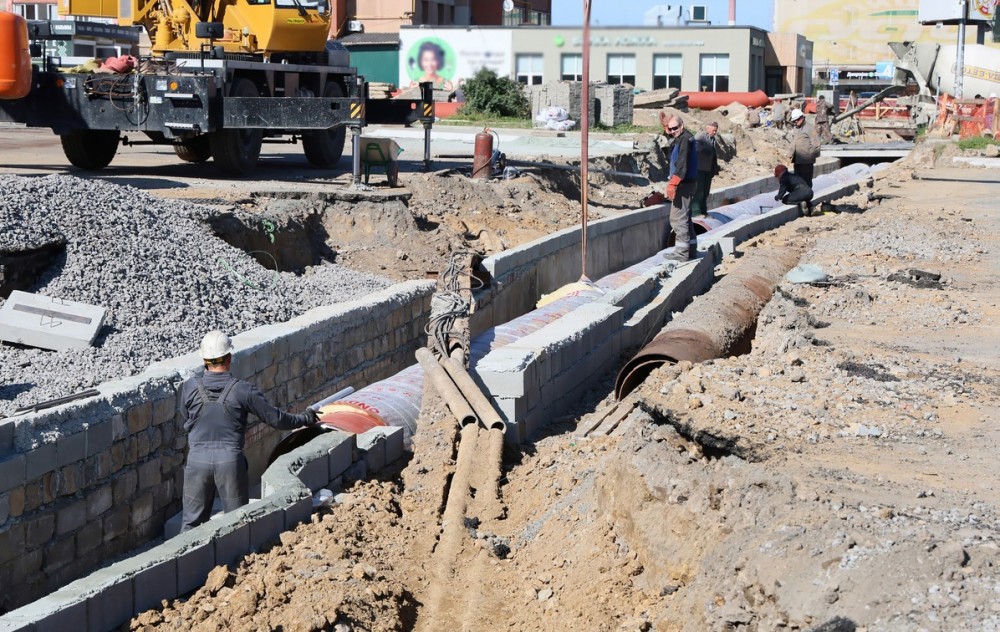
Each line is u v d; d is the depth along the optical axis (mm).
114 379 8445
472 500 7711
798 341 9547
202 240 12609
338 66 21391
